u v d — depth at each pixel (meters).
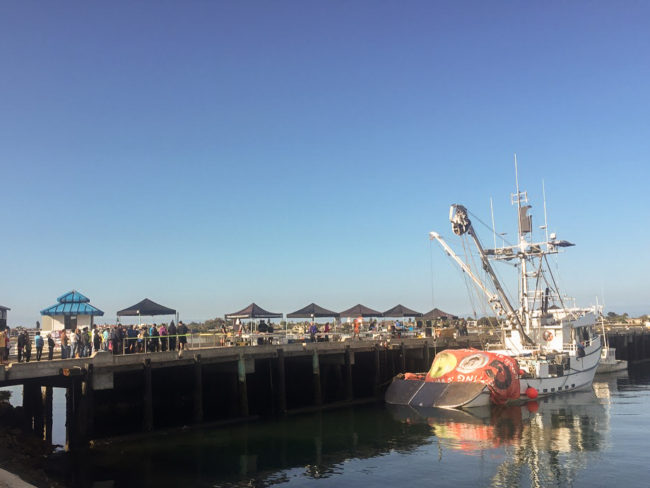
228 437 26.20
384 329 51.47
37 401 28.02
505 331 42.28
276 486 19.38
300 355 34.12
